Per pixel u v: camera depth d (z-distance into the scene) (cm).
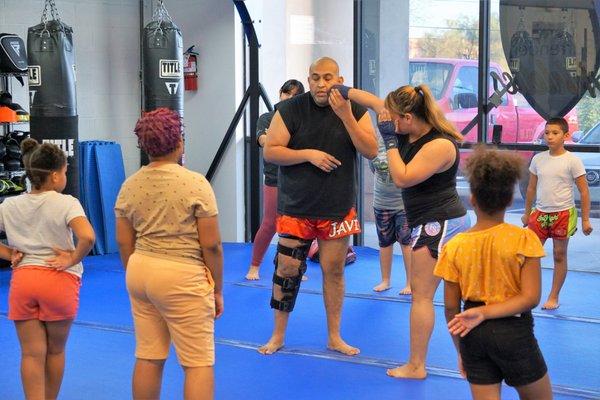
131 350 477
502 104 702
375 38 751
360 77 762
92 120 809
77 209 353
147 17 836
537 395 292
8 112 669
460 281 298
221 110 812
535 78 687
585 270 691
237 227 819
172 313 321
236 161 805
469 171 300
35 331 354
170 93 696
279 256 455
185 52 819
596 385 414
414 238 405
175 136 327
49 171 356
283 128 439
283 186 451
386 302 580
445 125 391
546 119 687
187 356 325
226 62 802
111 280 659
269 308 567
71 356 465
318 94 428
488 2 694
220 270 332
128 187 329
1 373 438
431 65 729
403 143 403
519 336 286
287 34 794
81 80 796
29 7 755
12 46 677
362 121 436
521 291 287
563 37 672
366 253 753
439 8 717
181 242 321
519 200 716
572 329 513
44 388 359
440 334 501
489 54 703
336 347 471
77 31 789
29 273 350
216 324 529
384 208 569
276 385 417
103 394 406
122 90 831
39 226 352
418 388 410
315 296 598
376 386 414
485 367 294
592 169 685
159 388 338
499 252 288
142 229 325
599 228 702
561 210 543
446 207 395
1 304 588
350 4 761
